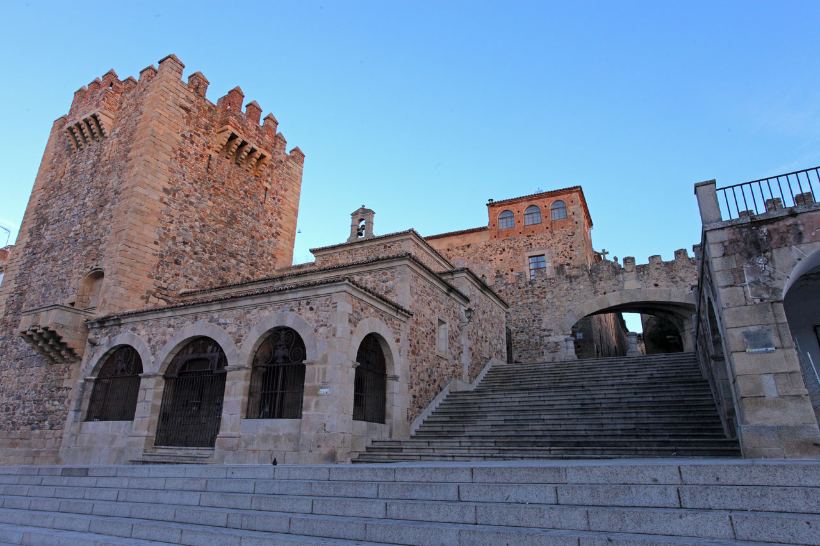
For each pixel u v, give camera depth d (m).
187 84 21.66
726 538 4.22
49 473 9.38
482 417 14.45
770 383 8.55
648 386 14.52
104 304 17.19
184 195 20.50
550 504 5.18
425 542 4.82
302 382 13.33
